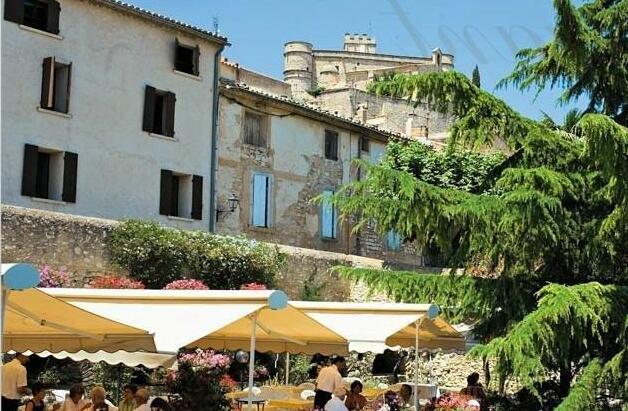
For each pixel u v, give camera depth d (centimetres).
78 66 2330
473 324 1427
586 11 1357
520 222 1230
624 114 1404
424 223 1272
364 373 2445
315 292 2508
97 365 1869
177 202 2623
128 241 2073
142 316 991
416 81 1315
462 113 1345
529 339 1105
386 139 3412
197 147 2645
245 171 2820
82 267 1972
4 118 2134
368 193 1317
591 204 1353
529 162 1368
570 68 1321
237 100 2817
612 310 1163
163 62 2566
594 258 1348
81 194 2311
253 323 1062
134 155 2456
